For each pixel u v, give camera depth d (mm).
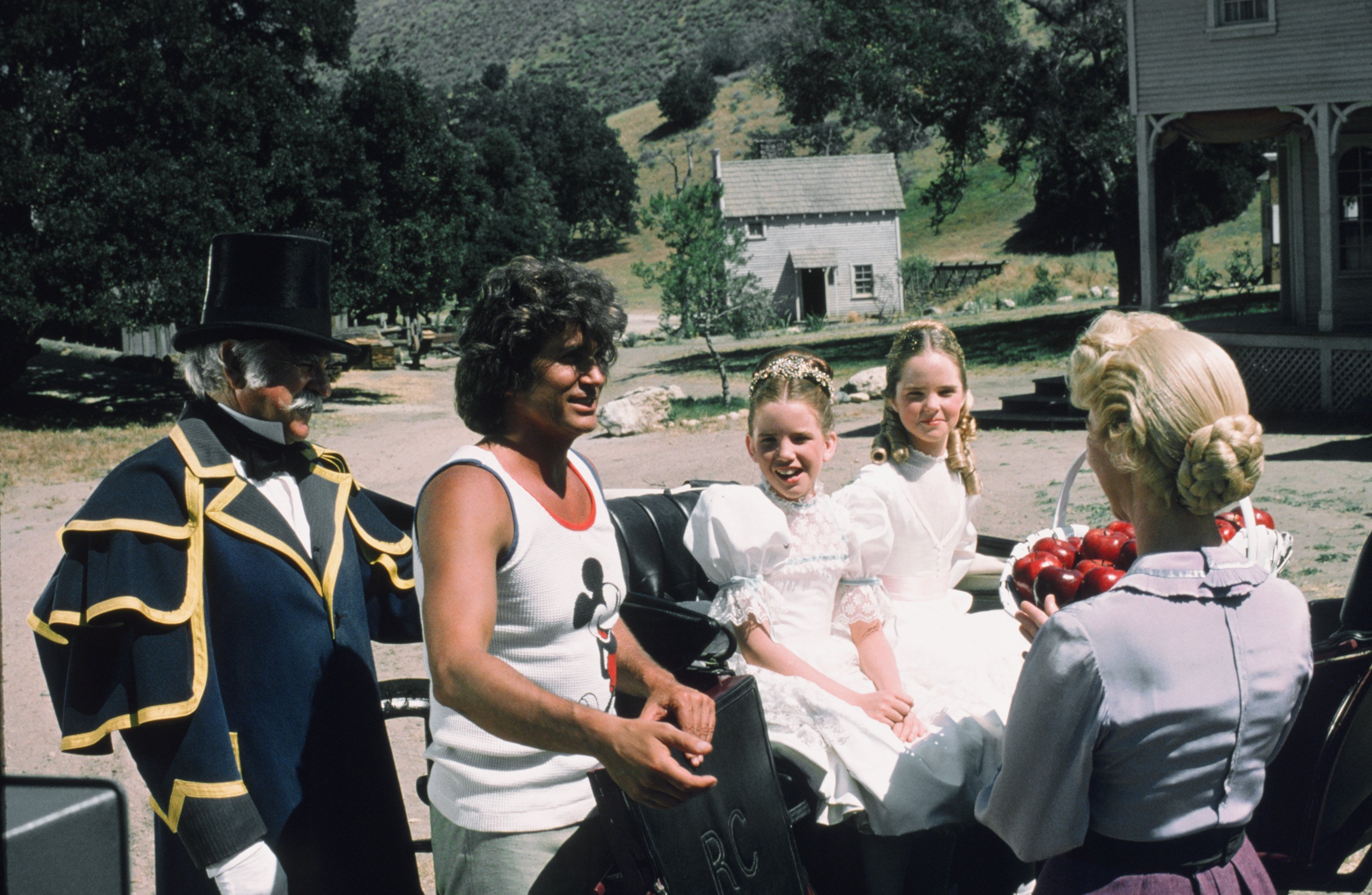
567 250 76438
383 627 2758
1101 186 29594
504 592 2029
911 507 3170
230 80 23219
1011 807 1906
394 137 25797
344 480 2643
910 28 28859
